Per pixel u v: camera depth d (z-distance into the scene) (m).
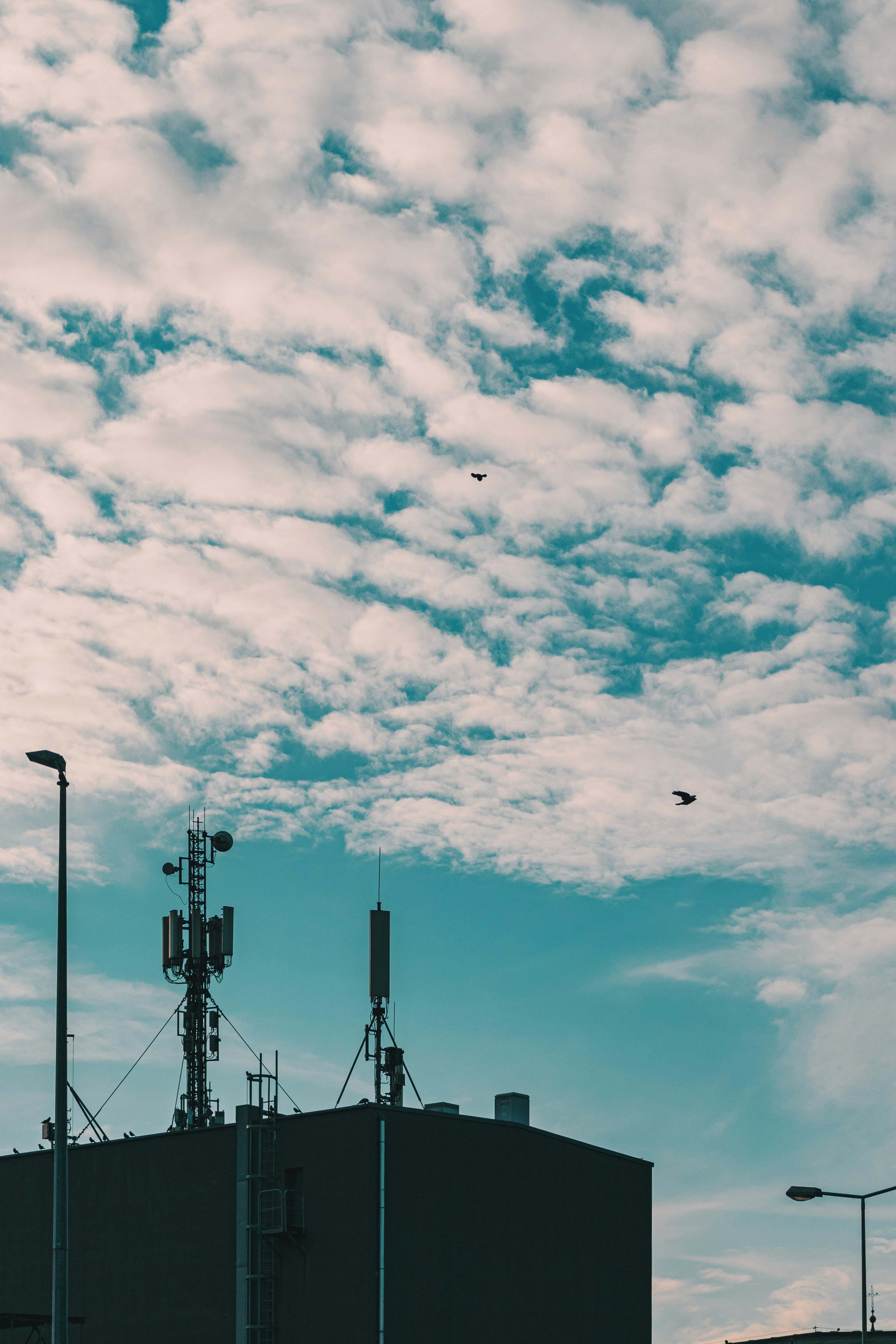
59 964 32.12
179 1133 56.50
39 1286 58.09
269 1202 53.69
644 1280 62.09
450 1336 52.78
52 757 33.19
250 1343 52.03
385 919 64.56
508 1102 61.97
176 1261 55.03
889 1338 86.12
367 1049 63.03
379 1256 51.41
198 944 72.31
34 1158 59.97
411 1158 53.47
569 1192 59.34
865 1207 54.69
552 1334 56.62
